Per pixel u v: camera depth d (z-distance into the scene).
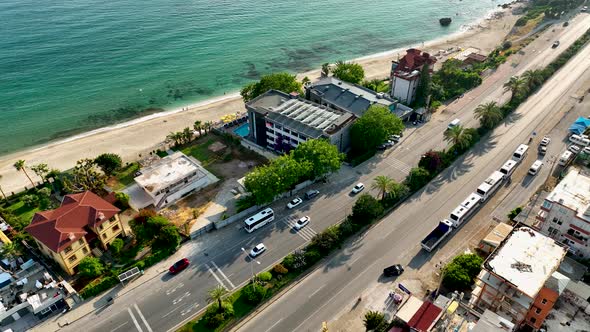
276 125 148.88
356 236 113.12
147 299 97.06
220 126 171.88
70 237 100.00
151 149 162.88
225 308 91.62
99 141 170.50
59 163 156.75
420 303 85.25
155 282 101.38
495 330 67.12
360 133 142.75
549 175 133.00
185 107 199.38
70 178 136.25
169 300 96.69
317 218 119.81
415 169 130.25
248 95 178.25
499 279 79.31
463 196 126.75
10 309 91.50
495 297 81.88
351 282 99.94
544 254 81.75
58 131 179.75
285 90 172.62
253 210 123.31
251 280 100.81
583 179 107.06
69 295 96.88
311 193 127.44
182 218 122.50
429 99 170.12
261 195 117.12
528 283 76.06
